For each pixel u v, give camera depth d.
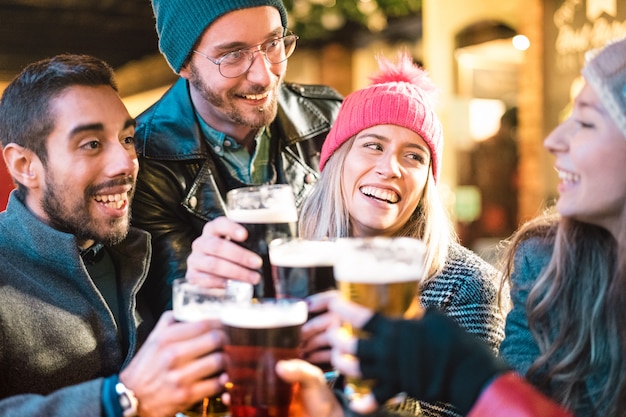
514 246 1.79
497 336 1.96
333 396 1.28
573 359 1.54
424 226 2.07
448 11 5.09
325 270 1.39
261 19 2.18
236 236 1.48
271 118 2.31
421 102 2.06
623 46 1.39
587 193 1.44
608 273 1.54
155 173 2.29
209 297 1.34
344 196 2.10
